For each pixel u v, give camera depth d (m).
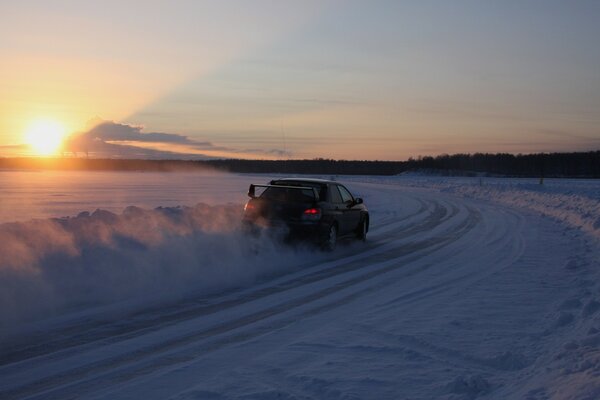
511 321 7.00
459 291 8.91
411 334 6.40
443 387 4.82
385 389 4.78
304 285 9.45
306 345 6.03
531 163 138.12
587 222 18.31
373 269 11.09
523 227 18.86
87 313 7.43
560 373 4.88
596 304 7.40
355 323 6.95
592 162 131.62
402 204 30.53
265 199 13.05
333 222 13.27
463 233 17.36
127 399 4.62
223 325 6.95
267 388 4.79
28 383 5.01
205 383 4.93
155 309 7.71
